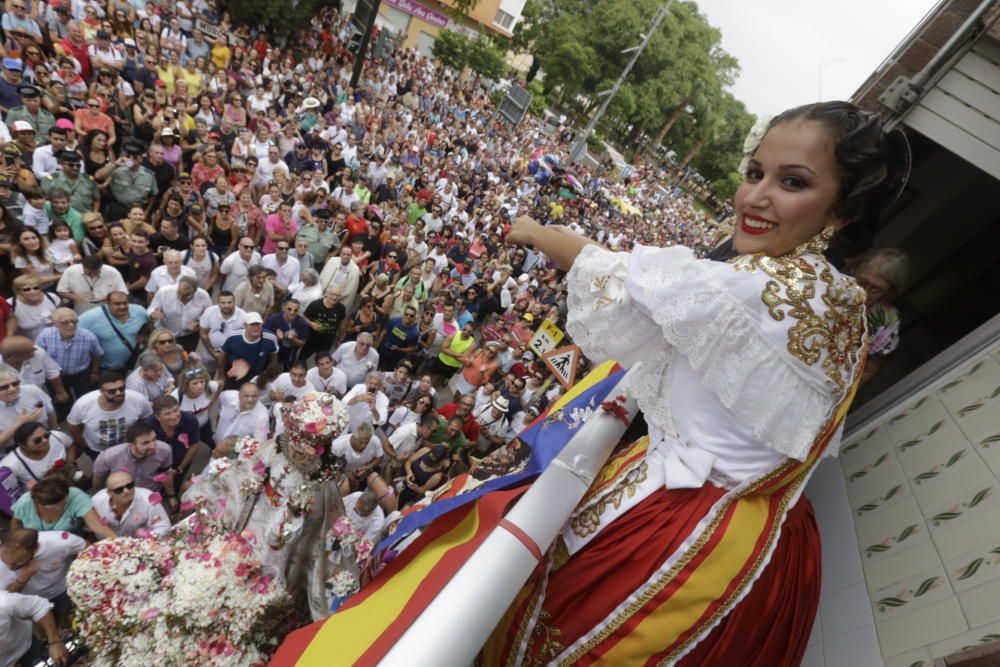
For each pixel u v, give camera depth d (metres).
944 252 4.58
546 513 1.17
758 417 1.14
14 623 4.32
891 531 2.41
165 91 12.88
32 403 5.74
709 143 69.38
